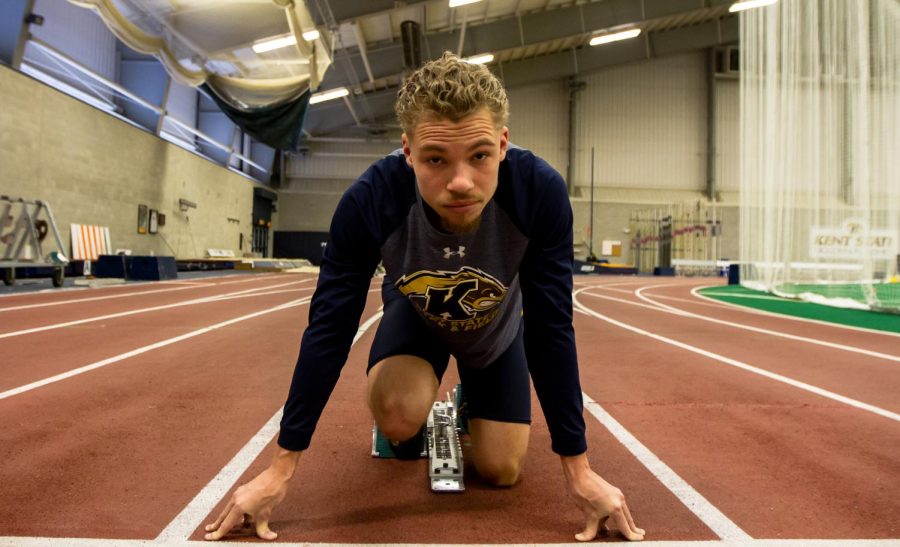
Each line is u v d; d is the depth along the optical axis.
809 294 9.14
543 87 25.53
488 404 1.60
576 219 25.27
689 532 1.34
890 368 3.50
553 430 1.31
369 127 24.52
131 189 13.88
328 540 1.27
